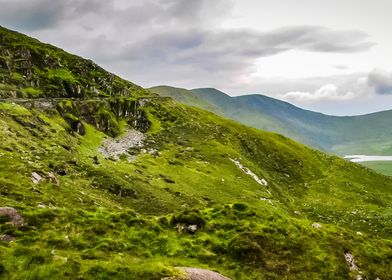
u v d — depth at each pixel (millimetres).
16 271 27484
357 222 158250
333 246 42375
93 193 88625
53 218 38562
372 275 40688
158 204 102312
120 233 38281
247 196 136500
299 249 40031
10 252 29438
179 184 131000
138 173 128375
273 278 35750
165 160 154000
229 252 37812
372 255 43719
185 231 40531
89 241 35688
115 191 100688
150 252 36188
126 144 163125
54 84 190000
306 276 37031
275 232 41594
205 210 45250
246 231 40750
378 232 144750
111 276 28422
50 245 33781
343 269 39312
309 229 44156
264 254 38156
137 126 192625
